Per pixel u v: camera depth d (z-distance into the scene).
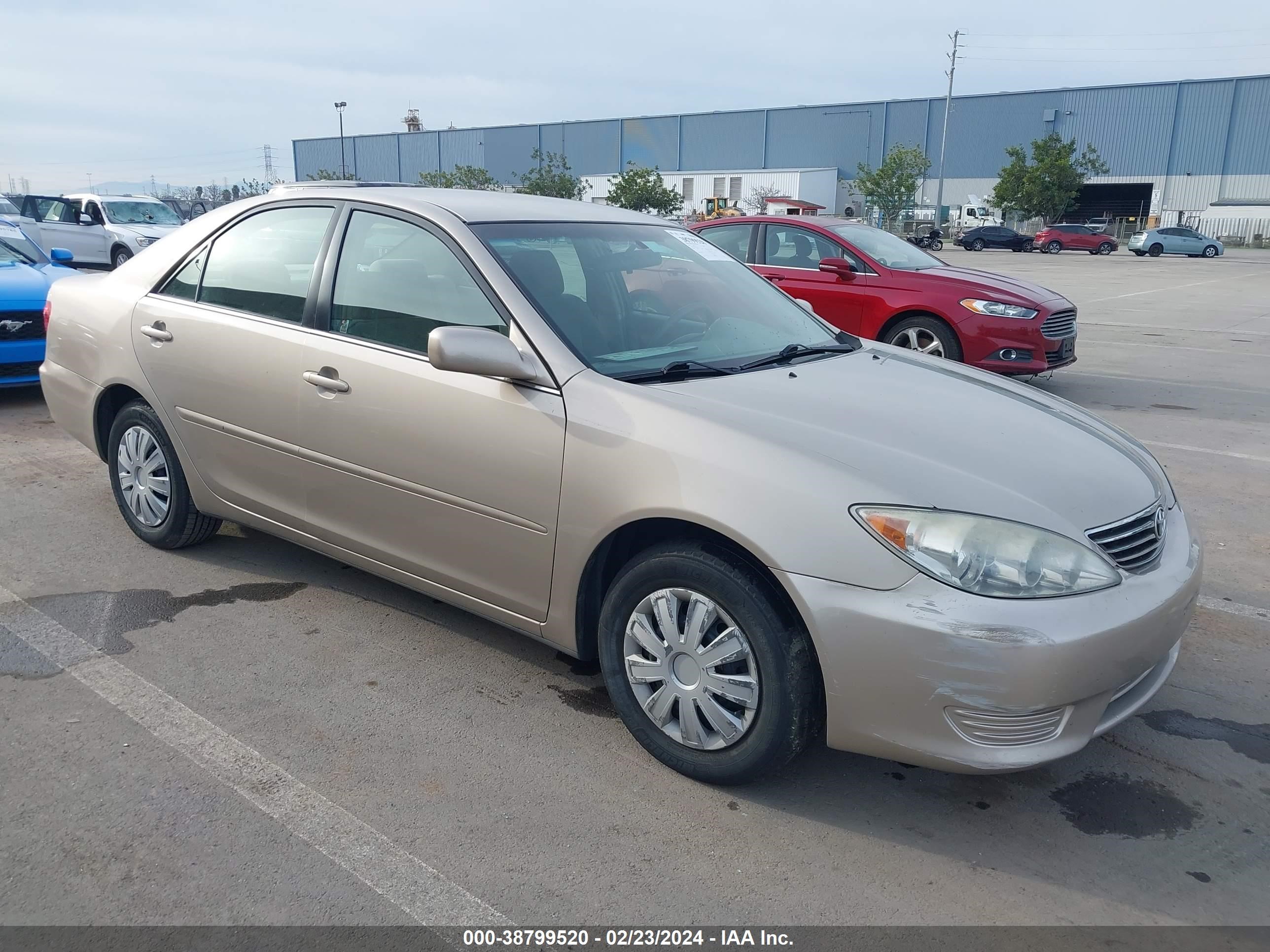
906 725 2.47
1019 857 2.61
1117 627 2.47
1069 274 28.22
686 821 2.70
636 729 2.96
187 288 4.07
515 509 3.02
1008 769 2.45
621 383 2.91
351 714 3.19
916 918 2.37
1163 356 11.36
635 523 2.84
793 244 9.41
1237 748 3.16
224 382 3.81
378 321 3.39
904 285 8.62
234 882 2.40
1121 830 2.74
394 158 75.12
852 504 2.49
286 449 3.65
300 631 3.75
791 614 2.61
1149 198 56.69
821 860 2.57
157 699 3.23
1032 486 2.65
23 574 4.20
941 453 2.71
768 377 3.18
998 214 55.25
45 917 2.26
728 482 2.61
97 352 4.37
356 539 3.55
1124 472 2.93
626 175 47.53
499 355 2.87
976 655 2.37
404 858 2.51
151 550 4.50
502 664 3.56
